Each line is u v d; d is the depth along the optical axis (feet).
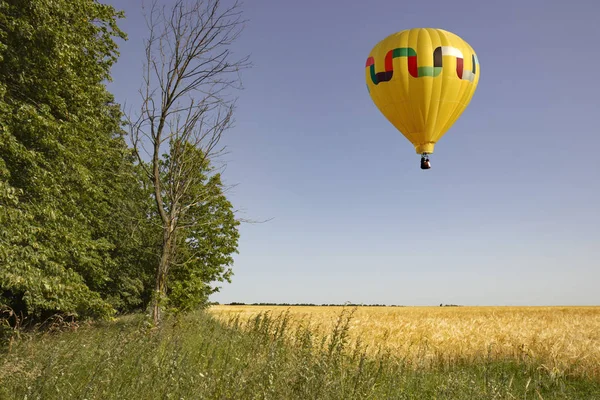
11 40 49.70
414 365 34.47
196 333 38.04
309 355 23.15
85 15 60.29
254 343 27.53
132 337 24.73
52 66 52.54
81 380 20.35
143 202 92.89
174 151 59.31
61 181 56.85
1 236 46.09
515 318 135.85
